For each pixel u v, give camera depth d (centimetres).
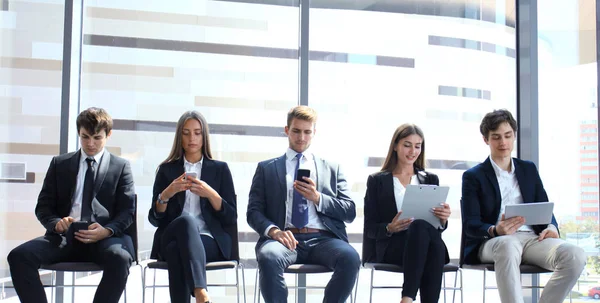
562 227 415
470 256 338
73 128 395
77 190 343
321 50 422
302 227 343
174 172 349
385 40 430
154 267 316
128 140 403
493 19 436
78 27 398
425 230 311
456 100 433
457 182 429
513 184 352
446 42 435
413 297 304
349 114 423
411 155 353
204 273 298
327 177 355
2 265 384
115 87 403
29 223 389
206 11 413
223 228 344
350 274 306
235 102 414
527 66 424
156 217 336
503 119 347
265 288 301
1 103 388
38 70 393
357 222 420
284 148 419
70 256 326
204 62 412
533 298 422
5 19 391
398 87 429
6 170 387
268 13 420
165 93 408
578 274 307
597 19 419
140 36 406
